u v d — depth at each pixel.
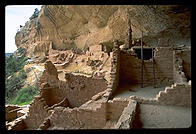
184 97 7.01
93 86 10.55
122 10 17.34
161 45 13.84
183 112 6.52
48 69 11.35
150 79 11.08
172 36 17.72
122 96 8.48
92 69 20.30
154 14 15.83
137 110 6.68
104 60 20.66
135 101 6.97
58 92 11.26
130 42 13.62
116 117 6.93
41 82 11.56
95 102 7.55
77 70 21.95
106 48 22.33
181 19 15.83
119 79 11.16
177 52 10.61
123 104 6.93
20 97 20.36
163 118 6.05
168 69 10.91
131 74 11.21
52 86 11.36
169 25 16.78
